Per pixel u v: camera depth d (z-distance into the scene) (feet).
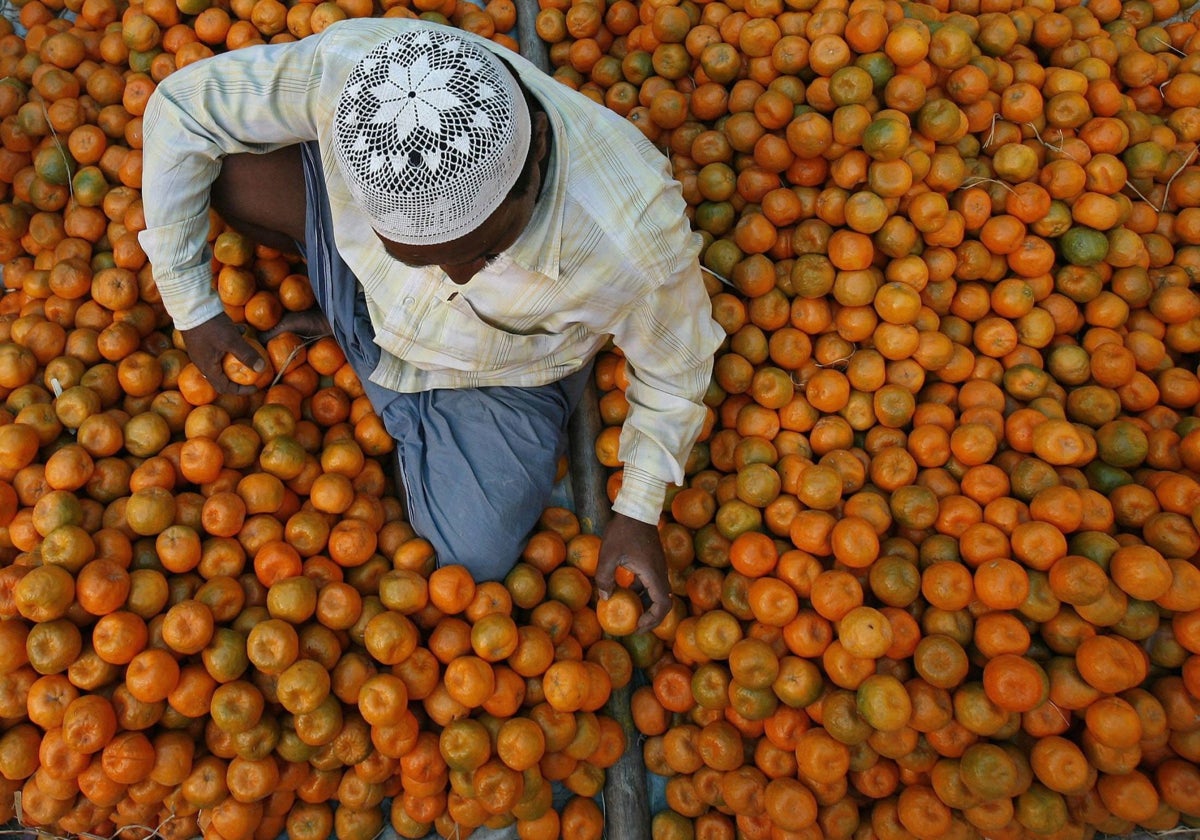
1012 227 10.75
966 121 11.05
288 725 8.58
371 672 8.75
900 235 10.48
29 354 10.11
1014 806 8.41
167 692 8.11
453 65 5.13
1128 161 11.54
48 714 8.02
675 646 9.84
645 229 6.84
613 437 10.76
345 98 5.24
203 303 9.04
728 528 9.88
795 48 11.08
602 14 13.14
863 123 10.43
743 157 11.70
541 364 9.55
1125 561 8.38
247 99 7.52
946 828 8.45
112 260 11.32
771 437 10.75
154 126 7.86
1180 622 8.49
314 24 11.48
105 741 7.95
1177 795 8.29
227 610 8.64
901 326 10.52
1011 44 11.86
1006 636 8.48
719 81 11.89
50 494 8.75
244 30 11.89
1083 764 8.04
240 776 8.32
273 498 9.37
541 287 7.24
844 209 10.65
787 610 8.95
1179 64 12.62
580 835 9.20
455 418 9.90
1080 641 8.55
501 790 8.42
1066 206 11.11
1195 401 10.55
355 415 10.74
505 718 8.83
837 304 11.13
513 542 9.68
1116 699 8.19
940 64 10.99
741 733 9.38
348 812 9.02
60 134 11.66
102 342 10.19
